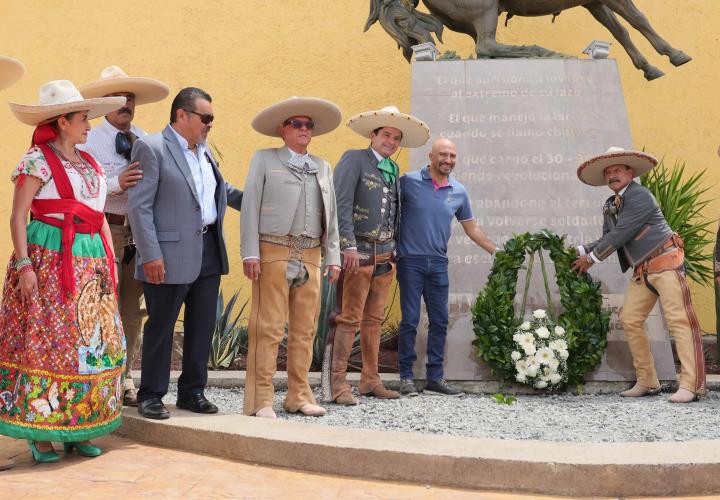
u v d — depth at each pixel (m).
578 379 6.96
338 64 11.15
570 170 7.67
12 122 11.27
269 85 11.18
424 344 7.18
